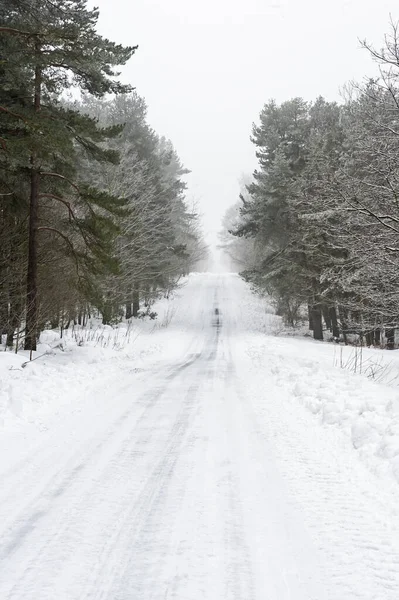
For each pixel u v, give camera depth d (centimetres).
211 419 676
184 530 329
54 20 1215
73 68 1248
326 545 305
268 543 310
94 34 1209
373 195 1055
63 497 392
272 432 597
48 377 962
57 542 314
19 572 277
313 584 261
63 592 256
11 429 611
